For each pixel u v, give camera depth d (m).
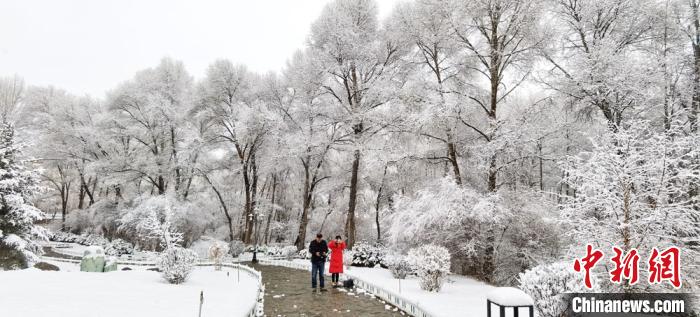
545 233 13.63
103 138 31.03
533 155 14.04
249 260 21.81
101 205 31.61
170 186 28.31
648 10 12.60
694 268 8.00
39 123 33.72
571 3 13.41
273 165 26.45
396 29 18.84
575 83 12.59
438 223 13.25
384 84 18.98
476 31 14.92
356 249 17.33
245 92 28.55
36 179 14.96
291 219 39.41
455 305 7.76
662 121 12.64
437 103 14.01
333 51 20.81
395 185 23.91
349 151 21.80
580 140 15.08
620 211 7.94
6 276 8.38
